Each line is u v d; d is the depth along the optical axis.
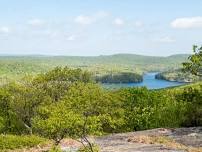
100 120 25.28
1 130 78.56
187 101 56.12
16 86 80.19
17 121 79.00
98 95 71.62
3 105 79.69
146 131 44.50
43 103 77.00
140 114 73.69
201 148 33.06
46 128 23.16
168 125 63.78
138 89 78.31
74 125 22.80
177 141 37.78
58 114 23.42
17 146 42.22
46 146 40.22
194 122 51.00
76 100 65.62
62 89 80.12
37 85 80.81
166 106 69.06
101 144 36.38
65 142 36.81
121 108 73.44
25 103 77.75
